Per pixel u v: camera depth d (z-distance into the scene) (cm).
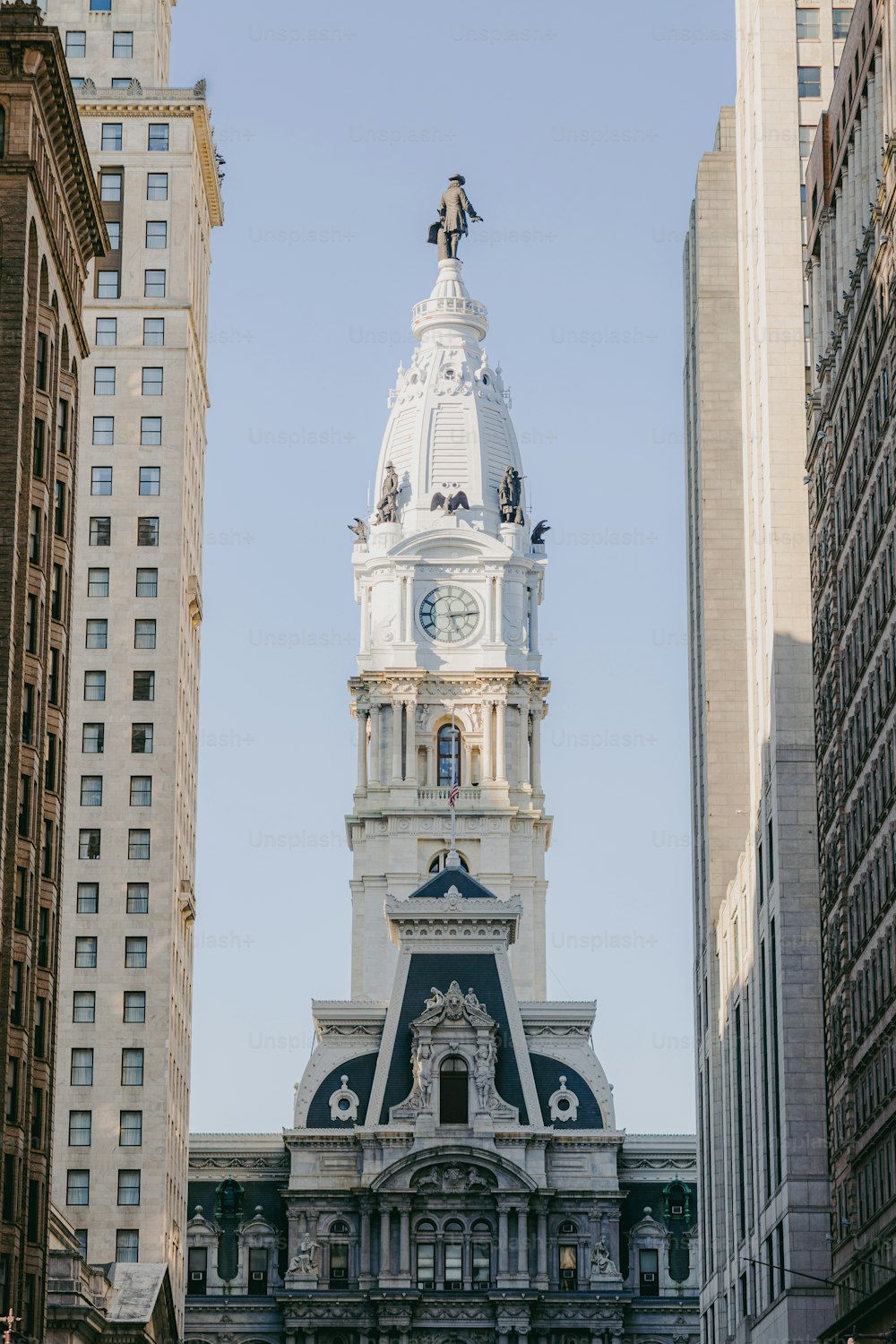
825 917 19275
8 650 14825
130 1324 19238
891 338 16275
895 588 16212
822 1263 19038
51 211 16138
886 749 16500
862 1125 17450
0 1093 14562
